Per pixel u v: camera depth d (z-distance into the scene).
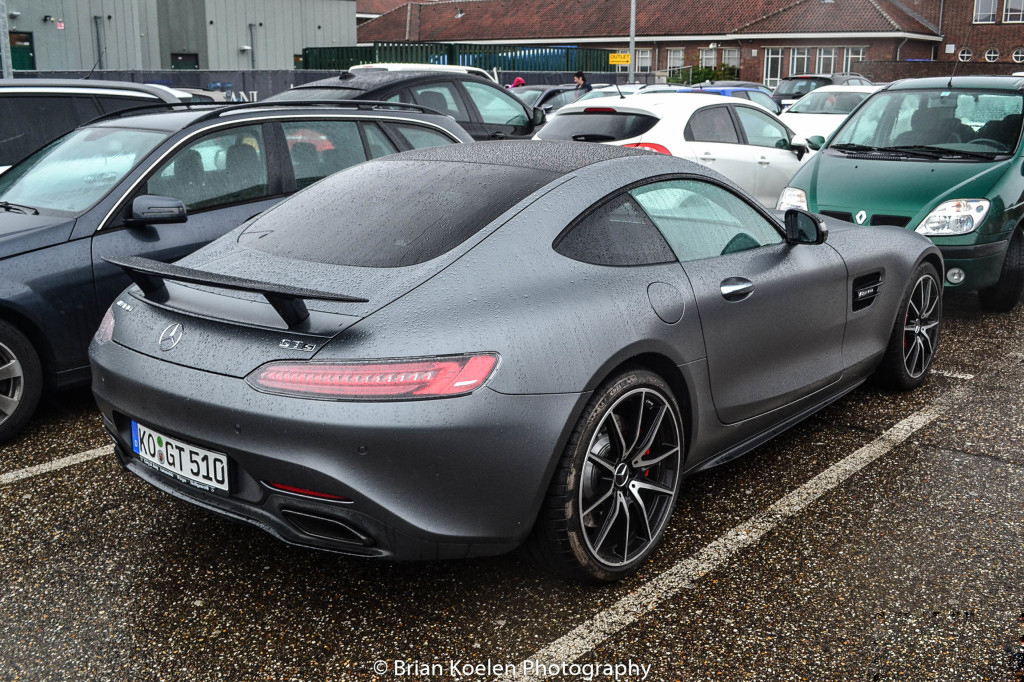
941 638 2.62
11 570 3.07
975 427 4.28
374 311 2.56
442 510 2.51
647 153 3.42
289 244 3.04
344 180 3.48
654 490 3.03
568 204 2.96
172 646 2.65
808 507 3.47
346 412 2.40
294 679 2.49
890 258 4.42
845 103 15.23
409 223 2.95
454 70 10.10
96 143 4.91
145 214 4.34
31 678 2.50
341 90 8.68
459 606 2.83
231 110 5.05
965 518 3.36
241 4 34.22
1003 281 6.36
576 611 2.80
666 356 3.00
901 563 3.04
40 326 4.20
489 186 3.08
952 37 49.47
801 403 3.89
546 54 33.16
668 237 3.21
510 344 2.56
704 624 2.72
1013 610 2.76
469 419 2.46
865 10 45.50
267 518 2.62
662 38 49.06
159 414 2.72
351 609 2.83
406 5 60.19
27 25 27.88
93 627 2.74
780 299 3.57
